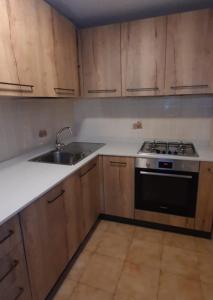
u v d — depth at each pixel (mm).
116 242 2039
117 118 2588
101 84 2152
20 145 1912
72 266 1758
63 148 2381
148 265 1753
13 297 1098
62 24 1810
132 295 1496
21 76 1372
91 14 2012
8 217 999
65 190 1546
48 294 1468
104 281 1614
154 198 2121
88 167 1941
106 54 2064
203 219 1993
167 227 2191
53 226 1419
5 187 1321
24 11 1365
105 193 2264
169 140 2432
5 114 1731
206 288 1532
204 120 2264
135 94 2064
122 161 2096
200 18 1733
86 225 1975
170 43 1852
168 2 1803
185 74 1876
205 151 2066
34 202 1206
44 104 2195
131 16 2068
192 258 1814
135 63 1991
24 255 1155
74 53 2053
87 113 2719
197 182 1917
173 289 1531
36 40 1495
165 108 2369
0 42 1203
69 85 1989
